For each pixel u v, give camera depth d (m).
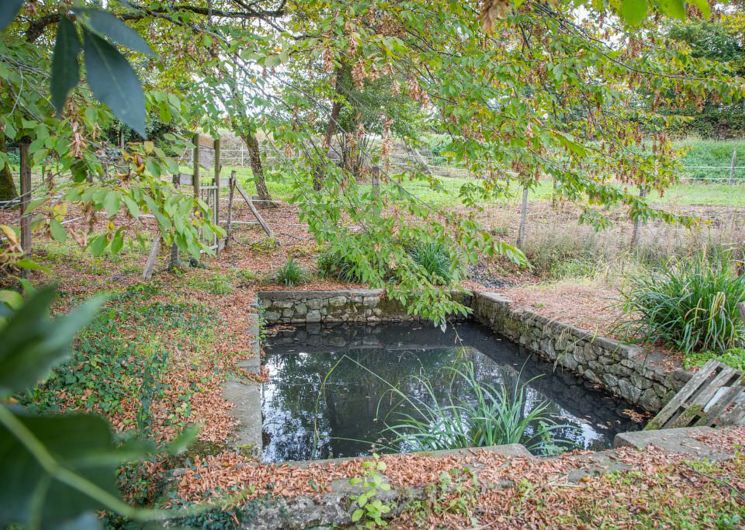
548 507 2.64
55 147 1.58
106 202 1.29
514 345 7.64
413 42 3.15
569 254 9.85
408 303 8.09
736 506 2.63
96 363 3.88
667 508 2.62
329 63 2.55
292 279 8.56
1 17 0.36
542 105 3.56
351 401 5.62
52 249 8.21
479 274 9.60
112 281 6.94
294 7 3.90
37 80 1.84
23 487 0.22
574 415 5.31
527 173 3.37
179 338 4.99
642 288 5.92
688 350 5.05
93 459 0.23
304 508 2.58
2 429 0.23
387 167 3.28
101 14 0.43
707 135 18.17
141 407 3.39
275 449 4.47
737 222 9.34
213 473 2.82
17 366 0.20
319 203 3.15
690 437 3.49
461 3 2.96
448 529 2.53
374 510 2.54
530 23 3.23
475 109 3.00
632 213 3.43
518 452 3.21
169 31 3.42
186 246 1.54
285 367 6.74
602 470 2.99
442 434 3.86
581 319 6.73
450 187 13.41
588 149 3.70
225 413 3.67
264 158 3.45
